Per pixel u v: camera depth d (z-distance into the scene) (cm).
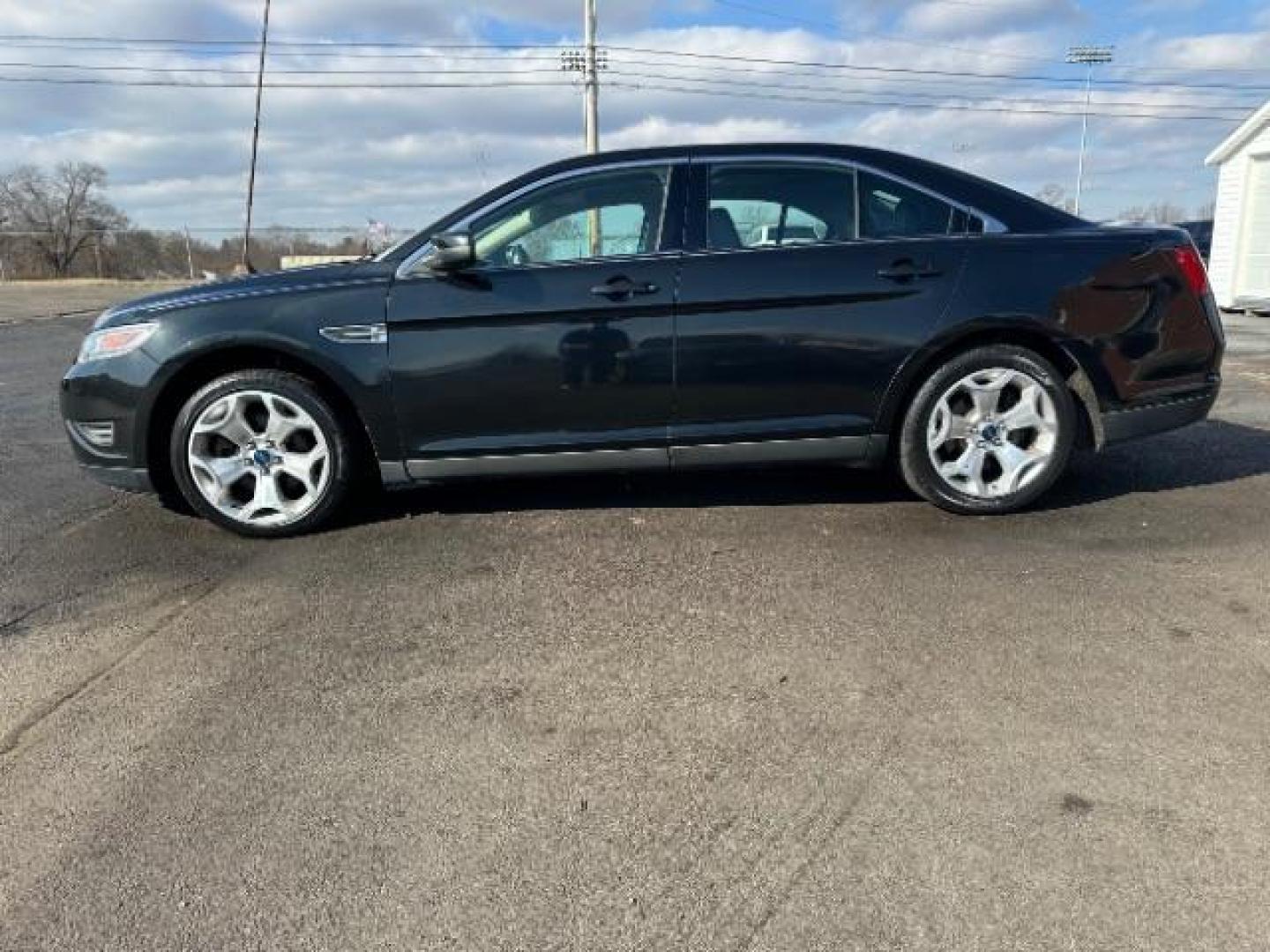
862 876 199
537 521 428
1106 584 342
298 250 3778
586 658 297
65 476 540
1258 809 216
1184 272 411
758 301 391
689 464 410
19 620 335
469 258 378
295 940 186
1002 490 415
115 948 185
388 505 459
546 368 393
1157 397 415
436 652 303
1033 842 207
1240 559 362
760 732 253
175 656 305
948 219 406
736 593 342
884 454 415
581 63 2989
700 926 187
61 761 247
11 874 206
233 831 218
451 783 234
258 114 2398
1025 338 406
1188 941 180
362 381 392
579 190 400
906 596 336
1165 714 256
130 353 398
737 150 406
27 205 6119
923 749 243
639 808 223
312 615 333
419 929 188
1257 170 1633
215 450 411
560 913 191
